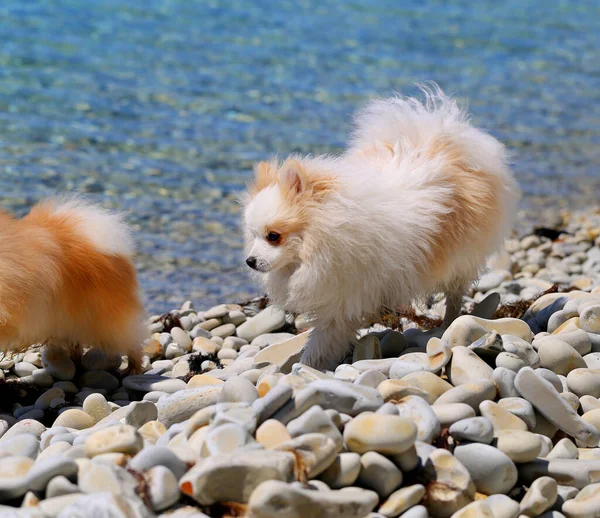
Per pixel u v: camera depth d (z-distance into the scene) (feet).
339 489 8.36
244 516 8.18
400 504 8.34
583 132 18.02
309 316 9.74
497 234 10.02
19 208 12.56
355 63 20.84
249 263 9.52
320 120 16.72
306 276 9.50
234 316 10.94
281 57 20.81
